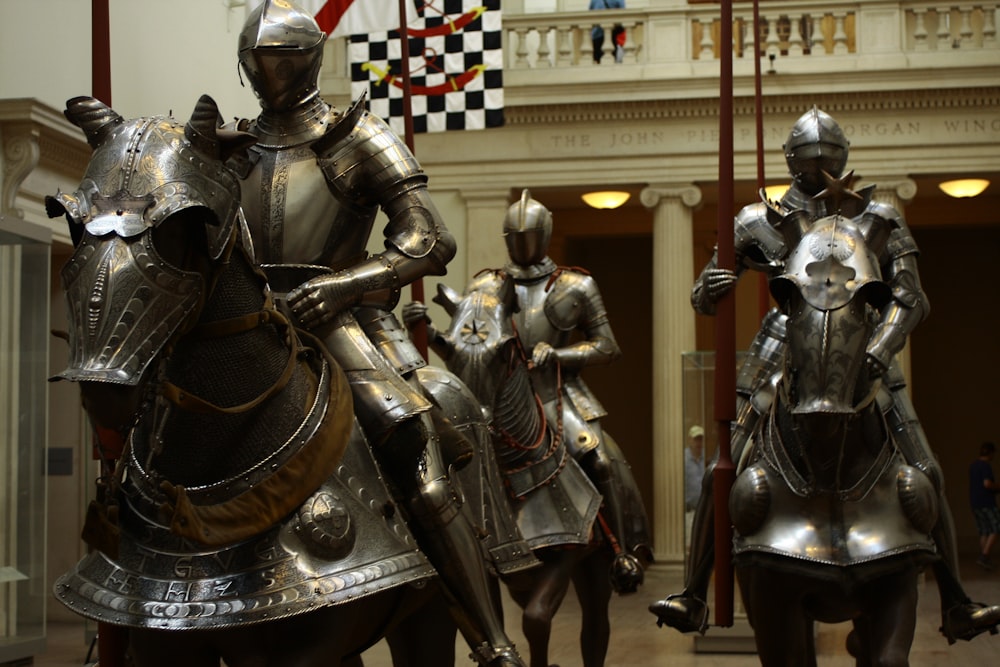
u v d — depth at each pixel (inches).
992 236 946.7
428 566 158.1
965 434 943.0
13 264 348.2
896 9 711.7
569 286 344.5
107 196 131.4
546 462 295.7
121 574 145.8
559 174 729.6
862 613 230.7
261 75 181.2
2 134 395.9
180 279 130.6
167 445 146.9
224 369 146.4
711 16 729.6
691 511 416.8
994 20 710.5
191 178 134.1
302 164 181.3
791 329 209.5
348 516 152.5
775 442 225.3
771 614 222.7
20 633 355.3
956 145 706.2
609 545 325.4
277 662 148.0
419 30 491.5
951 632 247.0
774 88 712.4
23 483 353.1
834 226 216.1
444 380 211.5
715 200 789.2
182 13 478.0
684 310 720.3
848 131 714.2
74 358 125.9
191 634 150.9
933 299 952.3
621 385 933.8
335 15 420.8
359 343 173.0
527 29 737.0
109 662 180.9
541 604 286.7
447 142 737.6
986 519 780.0
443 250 179.3
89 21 442.9
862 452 220.7
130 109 428.8
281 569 145.2
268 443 149.6
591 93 722.8
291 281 177.2
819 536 217.5
